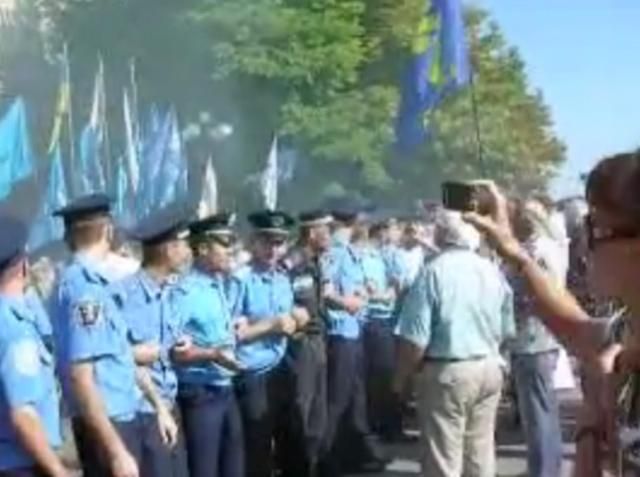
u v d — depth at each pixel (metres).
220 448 7.86
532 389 8.63
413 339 7.15
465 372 7.09
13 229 4.98
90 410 5.64
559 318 2.99
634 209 2.28
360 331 10.52
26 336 4.89
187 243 7.18
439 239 7.30
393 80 43.41
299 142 39.88
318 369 9.55
